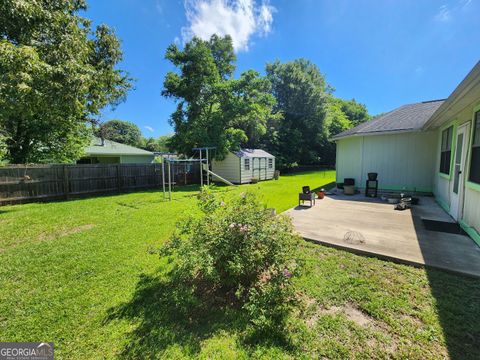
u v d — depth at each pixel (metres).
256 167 15.60
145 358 1.61
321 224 4.37
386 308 1.98
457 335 1.68
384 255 2.92
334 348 1.61
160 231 4.36
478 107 3.54
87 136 11.75
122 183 10.81
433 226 4.17
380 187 8.30
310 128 24.28
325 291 2.24
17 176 7.65
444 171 5.79
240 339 1.74
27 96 5.69
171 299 2.23
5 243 3.82
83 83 6.53
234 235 2.31
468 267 2.56
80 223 5.00
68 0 7.02
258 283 2.19
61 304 2.22
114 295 2.35
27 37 6.20
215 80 13.73
